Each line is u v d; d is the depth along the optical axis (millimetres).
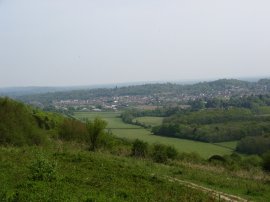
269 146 77938
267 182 34750
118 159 34531
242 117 125125
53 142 47438
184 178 30031
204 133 98250
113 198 16625
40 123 60344
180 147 84750
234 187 29250
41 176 19000
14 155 26469
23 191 15930
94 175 21953
